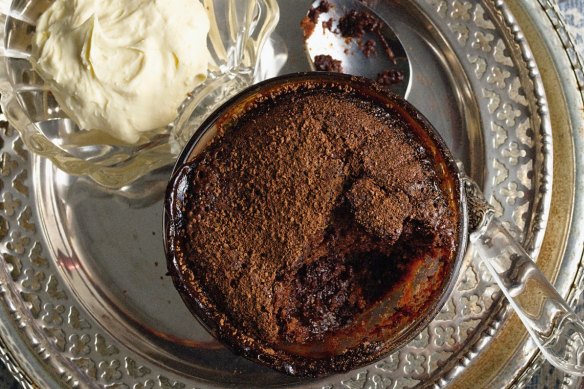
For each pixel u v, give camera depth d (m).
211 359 0.41
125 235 0.41
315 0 0.41
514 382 0.41
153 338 0.41
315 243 0.35
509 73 0.42
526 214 0.41
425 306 0.35
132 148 0.40
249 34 0.40
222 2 0.40
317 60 0.41
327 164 0.34
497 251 0.37
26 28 0.38
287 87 0.36
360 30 0.41
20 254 0.41
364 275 0.36
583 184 0.41
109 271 0.41
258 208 0.34
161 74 0.37
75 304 0.41
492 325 0.41
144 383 0.41
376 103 0.36
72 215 0.41
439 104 0.42
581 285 0.41
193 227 0.34
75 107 0.37
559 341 0.37
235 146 0.35
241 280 0.34
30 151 0.41
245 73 0.41
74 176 0.41
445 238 0.35
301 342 0.35
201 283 0.35
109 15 0.37
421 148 0.35
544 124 0.41
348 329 0.36
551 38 0.42
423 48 0.42
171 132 0.40
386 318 0.36
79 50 0.36
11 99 0.39
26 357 0.41
